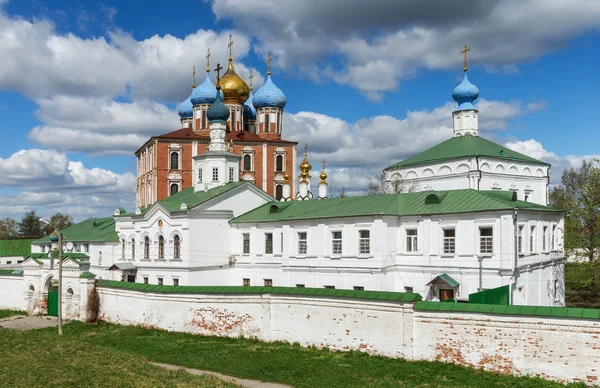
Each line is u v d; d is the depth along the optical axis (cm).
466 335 3206
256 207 6825
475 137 8738
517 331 3041
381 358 3494
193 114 11756
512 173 8344
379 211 5181
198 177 7375
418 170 8644
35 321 5506
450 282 4747
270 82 11969
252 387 3138
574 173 11919
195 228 6222
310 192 8456
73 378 2905
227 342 4112
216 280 6347
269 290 4100
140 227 6750
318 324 3838
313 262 5628
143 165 11919
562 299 5503
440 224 4959
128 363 3300
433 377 3080
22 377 2916
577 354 2859
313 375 3256
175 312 4556
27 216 19325
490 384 2931
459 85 8981
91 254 8381
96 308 5278
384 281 5084
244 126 12406
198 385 2880
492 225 4644
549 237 5288
